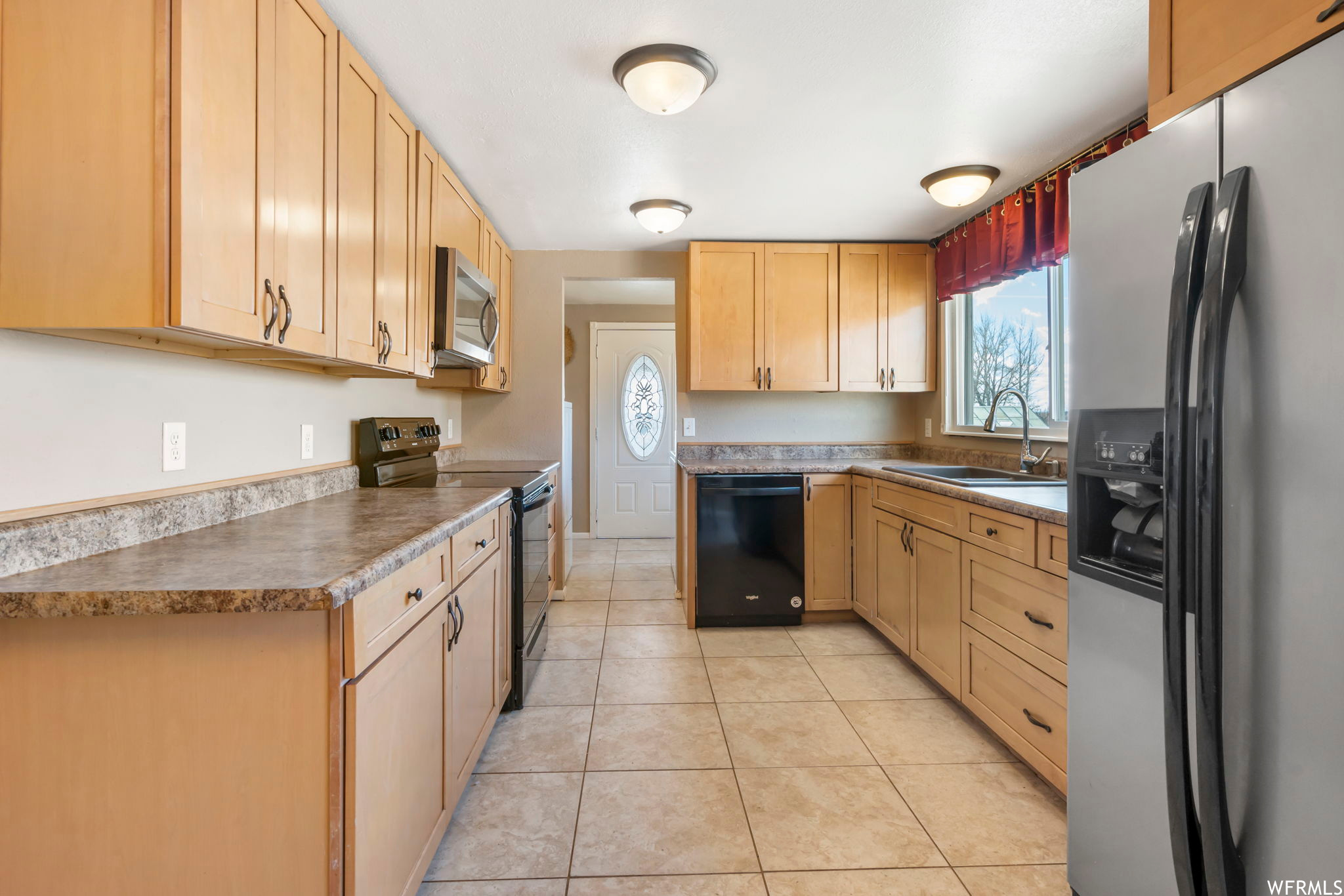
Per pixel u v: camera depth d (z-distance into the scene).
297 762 1.01
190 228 1.05
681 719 2.35
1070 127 2.27
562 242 3.76
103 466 1.27
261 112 1.25
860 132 2.31
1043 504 1.88
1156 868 1.16
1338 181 0.82
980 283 3.12
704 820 1.75
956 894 1.48
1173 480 1.02
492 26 1.69
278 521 1.59
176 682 0.99
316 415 2.14
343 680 1.02
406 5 1.60
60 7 1.04
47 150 1.04
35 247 1.04
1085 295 1.30
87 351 1.23
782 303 3.64
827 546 3.41
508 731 2.26
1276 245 0.90
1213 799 0.96
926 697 2.54
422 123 2.24
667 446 5.89
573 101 2.08
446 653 1.57
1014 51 1.81
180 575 1.04
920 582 2.66
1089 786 1.34
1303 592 0.86
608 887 1.50
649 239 3.68
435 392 3.40
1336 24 0.84
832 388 3.65
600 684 2.66
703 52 1.80
